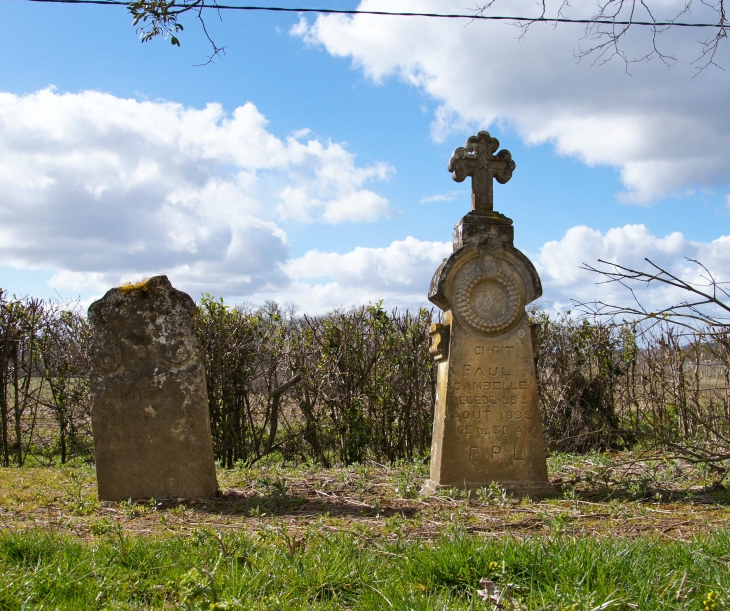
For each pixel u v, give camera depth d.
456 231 8.16
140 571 4.42
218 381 11.38
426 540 5.25
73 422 12.38
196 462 7.52
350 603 4.00
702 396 10.77
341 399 11.54
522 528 5.86
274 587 4.06
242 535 4.98
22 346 11.88
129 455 7.45
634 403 11.98
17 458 12.09
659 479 8.14
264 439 11.91
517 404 7.80
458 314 7.80
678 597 3.72
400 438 11.69
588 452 11.19
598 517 6.36
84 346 12.09
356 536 5.23
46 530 5.41
